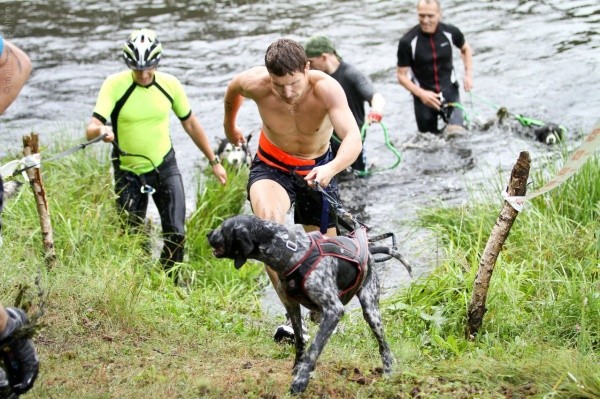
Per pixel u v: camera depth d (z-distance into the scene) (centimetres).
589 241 972
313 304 629
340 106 746
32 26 2153
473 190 1264
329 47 1309
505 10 2142
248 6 2284
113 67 1886
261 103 780
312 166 800
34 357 559
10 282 844
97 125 1027
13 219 1012
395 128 1583
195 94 1730
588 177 1091
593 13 2080
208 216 1187
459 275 936
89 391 637
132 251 1017
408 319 891
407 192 1322
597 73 1742
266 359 759
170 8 2281
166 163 1077
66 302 823
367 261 654
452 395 650
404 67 1536
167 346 779
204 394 646
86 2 2347
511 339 831
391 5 2253
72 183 1158
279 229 611
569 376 656
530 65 1809
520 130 1510
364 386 668
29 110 1653
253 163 812
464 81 1542
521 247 996
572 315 845
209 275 1074
